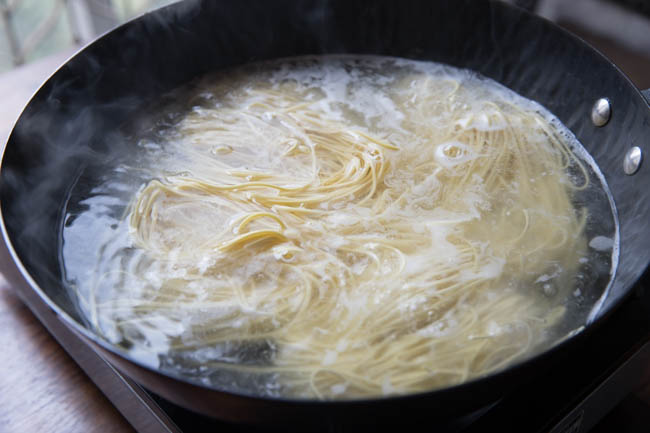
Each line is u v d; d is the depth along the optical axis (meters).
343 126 0.44
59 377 0.41
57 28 0.84
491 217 0.39
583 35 0.51
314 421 0.29
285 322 0.35
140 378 0.31
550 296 0.36
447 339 0.34
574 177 0.41
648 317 0.36
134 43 0.44
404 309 0.35
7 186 0.36
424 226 0.39
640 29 0.49
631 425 0.40
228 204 0.40
